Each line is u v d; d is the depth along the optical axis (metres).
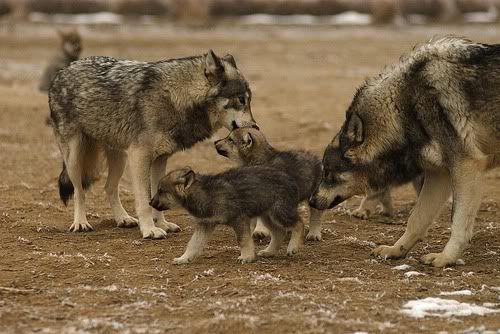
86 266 11.38
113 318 9.14
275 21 62.88
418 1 64.38
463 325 8.88
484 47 11.46
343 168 11.83
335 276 10.97
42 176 18.70
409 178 11.97
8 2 58.84
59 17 60.31
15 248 12.47
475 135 11.30
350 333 8.59
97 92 13.72
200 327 8.69
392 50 47.78
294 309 9.38
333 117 26.23
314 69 40.12
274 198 11.68
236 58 43.75
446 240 13.35
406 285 10.45
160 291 10.18
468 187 11.34
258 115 26.84
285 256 12.12
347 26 60.59
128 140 13.57
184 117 13.57
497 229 13.93
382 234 13.77
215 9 63.19
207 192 11.42
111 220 14.64
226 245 12.80
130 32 54.00
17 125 25.17
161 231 13.23
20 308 9.45
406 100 11.50
